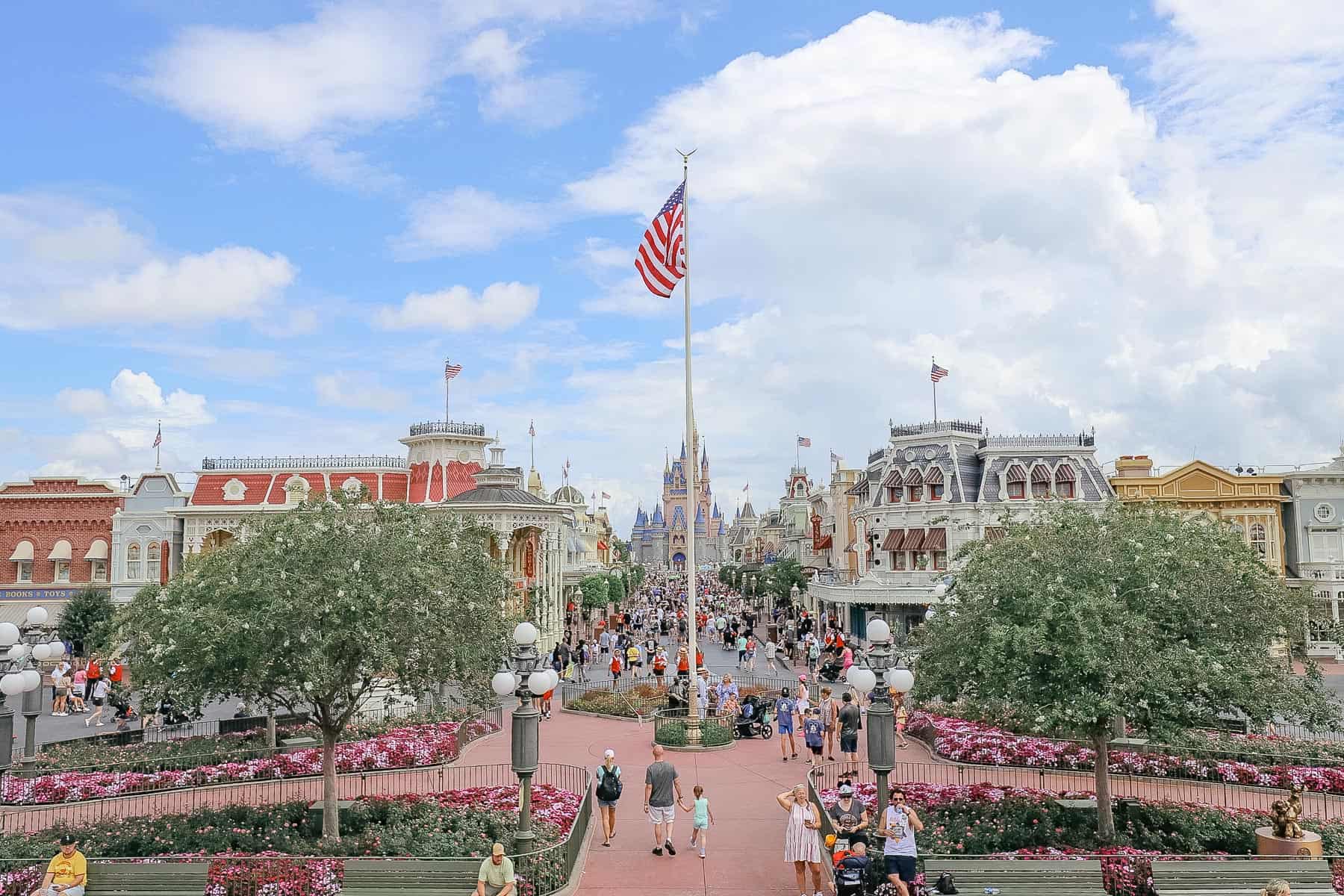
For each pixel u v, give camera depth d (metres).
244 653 18.44
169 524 62.47
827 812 18.69
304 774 25.91
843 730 26.36
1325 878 15.36
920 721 31.08
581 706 37.59
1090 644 17.14
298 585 18.25
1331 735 29.23
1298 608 20.22
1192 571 18.66
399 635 18.83
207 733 30.89
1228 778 24.20
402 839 18.72
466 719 31.20
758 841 20.16
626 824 21.70
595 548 108.44
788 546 110.00
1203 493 56.72
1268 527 56.09
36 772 24.53
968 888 15.38
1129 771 25.05
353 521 19.98
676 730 30.41
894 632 53.50
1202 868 15.41
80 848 17.88
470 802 21.62
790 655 53.69
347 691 19.72
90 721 35.09
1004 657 17.88
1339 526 55.91
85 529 63.44
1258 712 17.97
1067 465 54.16
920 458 57.19
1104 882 15.54
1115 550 18.97
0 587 62.19
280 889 15.67
